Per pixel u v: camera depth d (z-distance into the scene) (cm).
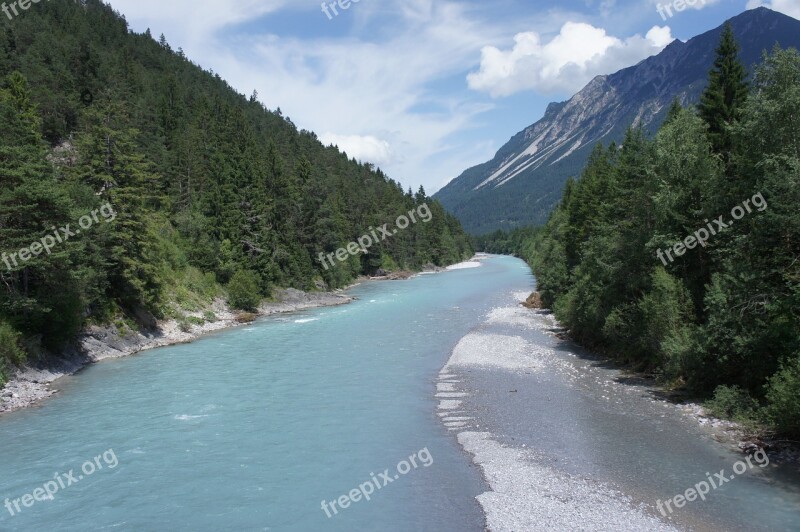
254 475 1739
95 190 4250
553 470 1734
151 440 2052
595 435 2034
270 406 2478
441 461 1841
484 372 3044
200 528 1410
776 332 1989
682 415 2216
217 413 2381
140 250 4303
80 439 2066
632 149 3675
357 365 3288
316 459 1866
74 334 3412
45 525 1433
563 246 5553
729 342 2178
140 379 2995
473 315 5322
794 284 2019
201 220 6200
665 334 2578
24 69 8288
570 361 3272
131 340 3916
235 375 3073
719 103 2984
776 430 1884
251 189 6775
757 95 2219
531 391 2650
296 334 4466
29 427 2206
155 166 7475
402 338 4156
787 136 2134
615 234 3309
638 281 2989
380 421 2264
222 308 5509
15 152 3017
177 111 11794
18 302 2897
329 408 2445
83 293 3428
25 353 2902
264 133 15338
